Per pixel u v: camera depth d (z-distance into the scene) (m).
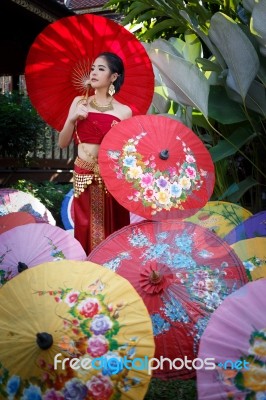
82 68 3.61
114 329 2.07
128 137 3.06
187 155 3.13
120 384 2.01
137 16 6.19
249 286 2.10
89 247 3.54
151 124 3.12
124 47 3.61
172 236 2.76
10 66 9.22
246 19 5.04
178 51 4.86
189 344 2.45
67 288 2.16
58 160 9.56
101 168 2.99
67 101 3.67
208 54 6.10
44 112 3.67
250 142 4.80
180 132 3.16
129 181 3.00
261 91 4.26
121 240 2.78
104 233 3.53
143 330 2.07
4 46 8.97
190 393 2.32
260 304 2.03
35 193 7.30
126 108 3.61
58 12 7.76
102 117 3.47
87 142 3.47
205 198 3.13
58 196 7.48
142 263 2.65
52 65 3.60
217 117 4.36
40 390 2.01
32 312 2.10
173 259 2.64
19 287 2.18
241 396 1.92
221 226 3.69
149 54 4.03
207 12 5.03
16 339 2.06
